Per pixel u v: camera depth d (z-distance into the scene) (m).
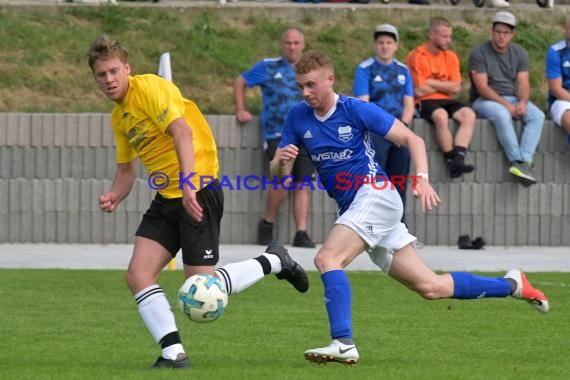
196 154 18.92
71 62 43.78
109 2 46.94
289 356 20.11
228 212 39.19
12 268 32.31
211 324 23.80
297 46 37.97
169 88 18.55
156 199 19.08
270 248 20.44
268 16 47.50
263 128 38.56
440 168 39.44
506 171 39.88
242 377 17.42
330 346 18.41
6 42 44.12
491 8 48.94
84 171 38.62
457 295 20.23
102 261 34.19
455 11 48.44
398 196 19.52
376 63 38.03
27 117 38.38
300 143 19.94
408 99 38.09
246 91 43.88
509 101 39.84
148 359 19.72
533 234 40.09
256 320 24.28
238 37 46.12
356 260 35.78
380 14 48.00
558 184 40.09
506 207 39.91
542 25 49.12
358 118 19.16
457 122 39.34
